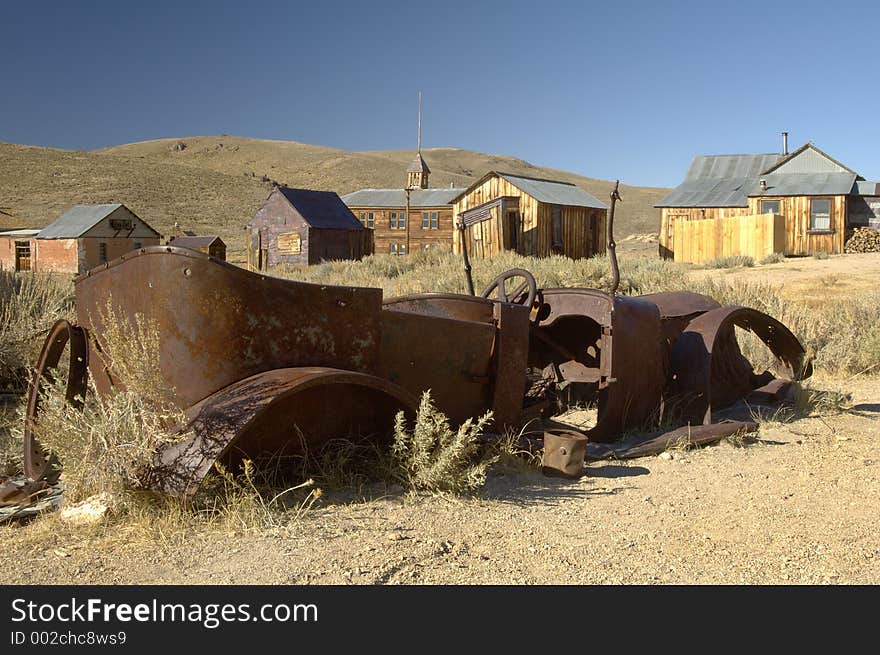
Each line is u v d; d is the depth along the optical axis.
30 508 4.38
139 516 4.07
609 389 6.07
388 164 183.12
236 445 4.44
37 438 4.79
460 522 4.30
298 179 168.00
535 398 6.37
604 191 177.38
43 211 103.00
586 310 6.28
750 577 3.67
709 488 5.08
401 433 4.79
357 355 4.80
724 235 33.09
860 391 8.84
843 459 5.81
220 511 4.17
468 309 5.72
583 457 5.29
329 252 45.94
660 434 6.29
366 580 3.52
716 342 7.34
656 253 55.75
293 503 4.41
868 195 35.84
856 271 22.23
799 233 35.56
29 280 9.95
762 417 7.03
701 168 42.12
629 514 4.54
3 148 132.88
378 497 4.61
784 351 8.08
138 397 4.25
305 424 4.70
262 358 4.41
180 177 130.88
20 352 8.15
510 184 36.41
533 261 23.19
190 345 4.30
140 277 4.48
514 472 5.26
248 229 47.50
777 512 4.62
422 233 52.03
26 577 3.50
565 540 4.10
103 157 139.00
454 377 5.41
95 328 4.88
